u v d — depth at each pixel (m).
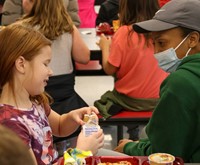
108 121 3.06
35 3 2.88
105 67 3.09
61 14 2.94
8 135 0.70
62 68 3.02
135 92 3.08
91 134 1.82
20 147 0.69
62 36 2.97
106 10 4.68
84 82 5.50
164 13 1.75
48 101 2.00
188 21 1.71
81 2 5.10
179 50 1.75
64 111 3.01
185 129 1.63
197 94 1.59
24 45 1.64
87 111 2.01
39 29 2.86
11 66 1.64
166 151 1.68
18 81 1.67
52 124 2.08
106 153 2.07
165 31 1.75
